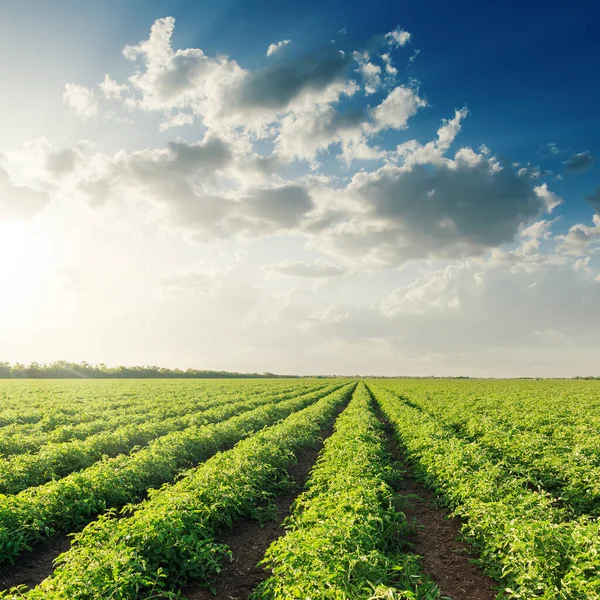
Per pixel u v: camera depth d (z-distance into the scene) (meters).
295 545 7.66
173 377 114.44
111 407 33.75
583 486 12.37
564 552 7.23
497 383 91.75
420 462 15.52
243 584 8.45
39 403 32.09
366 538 8.07
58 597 6.33
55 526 10.84
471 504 10.44
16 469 13.14
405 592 6.22
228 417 28.92
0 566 9.09
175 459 16.05
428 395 47.81
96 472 12.38
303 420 25.02
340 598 6.07
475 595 8.01
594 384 81.31
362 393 51.88
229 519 10.81
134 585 7.20
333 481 12.14
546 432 21.55
